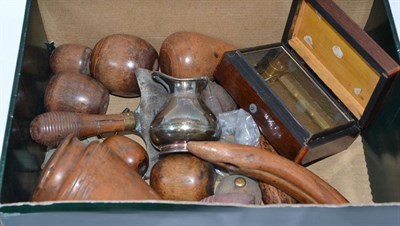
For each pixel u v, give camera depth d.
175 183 0.67
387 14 0.72
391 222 0.53
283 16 0.84
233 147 0.63
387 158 0.72
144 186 0.61
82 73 0.80
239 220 0.52
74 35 0.87
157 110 0.76
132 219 0.53
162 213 0.51
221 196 0.66
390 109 0.70
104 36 0.88
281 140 0.70
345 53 0.71
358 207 0.49
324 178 0.81
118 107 0.86
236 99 0.76
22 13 0.76
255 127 0.74
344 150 0.80
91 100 0.75
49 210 0.50
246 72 0.72
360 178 0.82
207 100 0.76
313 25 0.76
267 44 0.84
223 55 0.74
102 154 0.59
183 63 0.76
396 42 0.68
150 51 0.79
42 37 0.82
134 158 0.68
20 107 0.67
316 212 0.50
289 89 0.78
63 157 0.58
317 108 0.76
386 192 0.72
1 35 0.74
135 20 0.85
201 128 0.67
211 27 0.86
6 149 0.59
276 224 0.53
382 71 0.64
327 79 0.77
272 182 0.66
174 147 0.68
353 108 0.73
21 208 0.49
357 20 0.83
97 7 0.82
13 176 0.61
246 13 0.84
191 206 0.49
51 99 0.74
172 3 0.82
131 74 0.77
